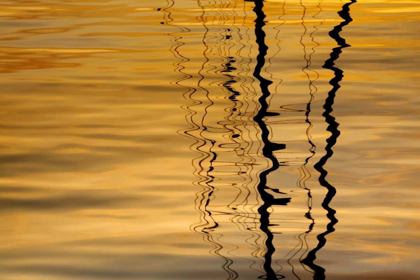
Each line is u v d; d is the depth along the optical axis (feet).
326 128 54.70
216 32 87.61
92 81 67.87
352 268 33.45
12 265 34.19
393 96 62.80
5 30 89.15
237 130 54.49
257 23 92.53
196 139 52.75
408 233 37.42
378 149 50.29
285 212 40.16
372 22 92.94
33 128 55.36
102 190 43.78
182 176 45.85
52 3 106.22
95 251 35.58
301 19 94.79
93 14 98.32
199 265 33.86
